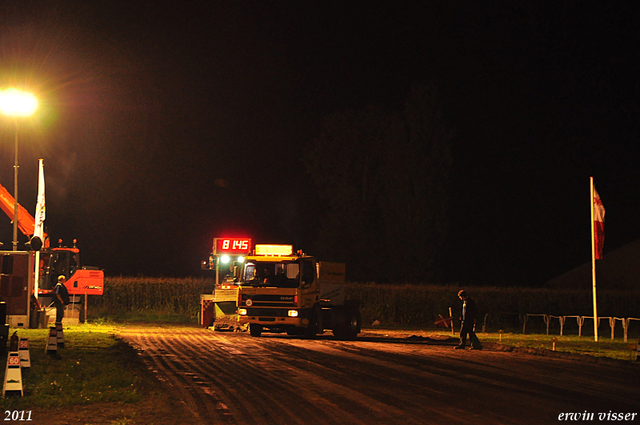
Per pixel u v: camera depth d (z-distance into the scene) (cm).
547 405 1138
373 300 4375
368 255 5947
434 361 1819
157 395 1156
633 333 3688
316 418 1000
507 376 1517
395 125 5825
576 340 2784
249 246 3055
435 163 5741
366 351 2091
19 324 2644
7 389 1098
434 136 5753
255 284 2592
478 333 3412
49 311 3142
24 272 2672
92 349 1858
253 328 2666
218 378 1389
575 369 1681
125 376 1327
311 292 2631
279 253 2680
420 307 4300
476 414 1047
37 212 2883
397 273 5741
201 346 2134
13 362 1108
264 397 1170
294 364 1666
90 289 3319
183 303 4600
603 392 1299
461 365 1730
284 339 2556
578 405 1144
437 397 1202
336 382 1366
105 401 1101
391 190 5791
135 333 2738
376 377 1456
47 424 936
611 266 5397
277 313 2562
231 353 1916
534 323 4197
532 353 2130
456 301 4269
